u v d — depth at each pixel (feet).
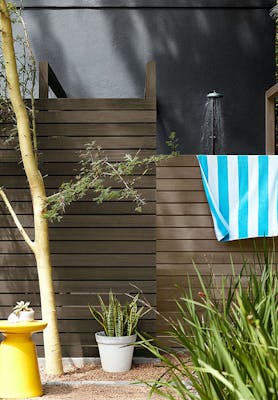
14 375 16.99
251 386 6.68
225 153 30.94
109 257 21.54
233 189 21.72
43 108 21.50
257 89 31.14
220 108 30.86
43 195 19.90
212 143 29.60
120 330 20.26
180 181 22.02
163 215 22.02
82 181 19.06
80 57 30.89
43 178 21.44
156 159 20.06
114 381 18.72
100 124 21.52
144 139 21.54
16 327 16.80
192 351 7.84
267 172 21.72
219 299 21.35
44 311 19.83
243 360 6.75
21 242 21.53
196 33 31.14
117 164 19.48
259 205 21.66
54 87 27.02
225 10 31.17
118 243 21.58
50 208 20.93
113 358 19.94
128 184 21.54
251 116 31.09
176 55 31.07
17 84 19.67
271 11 29.76
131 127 21.54
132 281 21.52
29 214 21.53
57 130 21.49
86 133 21.52
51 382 18.65
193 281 21.90
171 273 21.93
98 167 19.26
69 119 21.52
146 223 21.59
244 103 31.12
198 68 31.14
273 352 6.95
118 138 21.54
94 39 30.91
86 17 30.94
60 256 21.52
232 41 31.17
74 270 21.52
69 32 30.86
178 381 8.14
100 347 20.24
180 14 31.12
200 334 8.09
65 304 21.44
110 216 21.57
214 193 21.67
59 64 30.78
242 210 21.67
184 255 21.95
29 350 17.26
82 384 18.57
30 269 21.52
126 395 17.10
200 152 31.04
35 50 30.71
